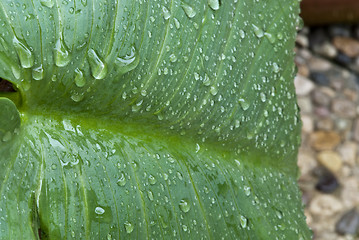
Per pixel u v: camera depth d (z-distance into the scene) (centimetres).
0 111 25
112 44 30
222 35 35
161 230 33
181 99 34
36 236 28
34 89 29
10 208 27
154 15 31
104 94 31
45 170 29
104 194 31
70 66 29
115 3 30
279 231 39
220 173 37
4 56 26
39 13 27
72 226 29
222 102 36
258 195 39
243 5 36
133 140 34
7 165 27
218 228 36
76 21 29
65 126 31
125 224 31
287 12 40
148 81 32
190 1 33
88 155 31
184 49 33
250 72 38
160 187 33
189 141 36
